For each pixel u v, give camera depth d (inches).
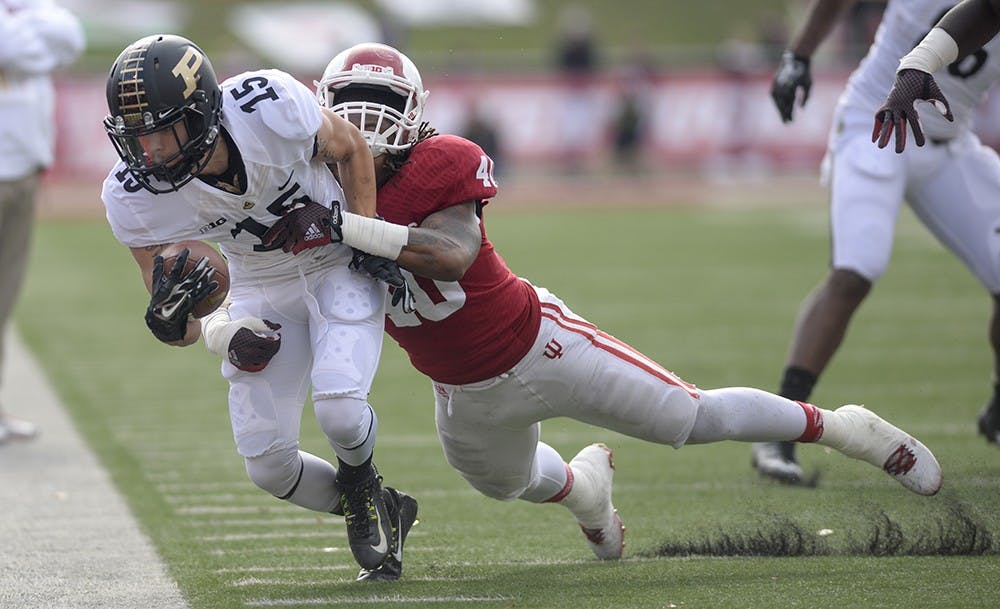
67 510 625.6
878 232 665.0
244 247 465.7
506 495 514.0
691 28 3563.0
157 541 567.8
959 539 519.5
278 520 607.5
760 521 578.6
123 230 454.3
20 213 827.4
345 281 468.8
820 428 503.8
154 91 417.7
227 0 3513.8
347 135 451.5
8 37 790.5
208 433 808.3
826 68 2539.4
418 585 488.4
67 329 1197.1
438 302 458.6
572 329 474.3
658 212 2185.0
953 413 818.2
